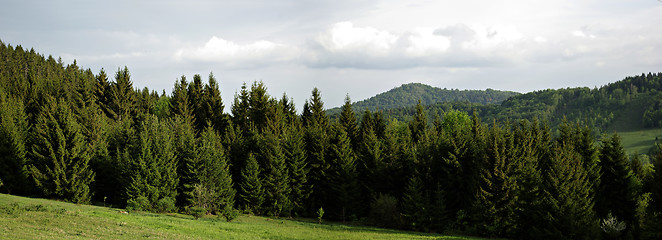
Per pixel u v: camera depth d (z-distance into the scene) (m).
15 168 63.59
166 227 39.22
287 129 84.81
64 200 61.47
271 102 91.06
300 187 69.12
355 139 87.38
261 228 46.94
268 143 70.44
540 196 53.78
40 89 107.88
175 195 63.22
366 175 70.62
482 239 51.22
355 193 68.00
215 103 99.50
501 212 54.41
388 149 69.56
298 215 69.69
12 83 127.50
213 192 60.41
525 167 55.41
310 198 70.38
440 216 58.00
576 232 47.75
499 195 54.62
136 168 62.25
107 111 98.88
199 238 35.16
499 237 53.88
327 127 91.50
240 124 94.38
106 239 29.83
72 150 62.22
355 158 73.31
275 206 66.00
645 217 48.91
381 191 68.38
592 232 47.19
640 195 54.94
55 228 31.38
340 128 80.94
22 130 73.19
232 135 78.56
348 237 45.75
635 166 63.12
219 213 59.06
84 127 73.88
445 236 52.19
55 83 124.50
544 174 61.56
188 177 63.59
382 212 61.38
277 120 86.94
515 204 53.62
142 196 58.56
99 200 68.38
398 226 60.38
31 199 57.03
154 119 84.12
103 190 68.50
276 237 41.53
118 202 66.94
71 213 40.16
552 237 49.19
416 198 59.09
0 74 145.25
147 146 64.38
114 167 67.69
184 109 95.25
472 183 58.62
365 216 68.75
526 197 53.31
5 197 54.56
